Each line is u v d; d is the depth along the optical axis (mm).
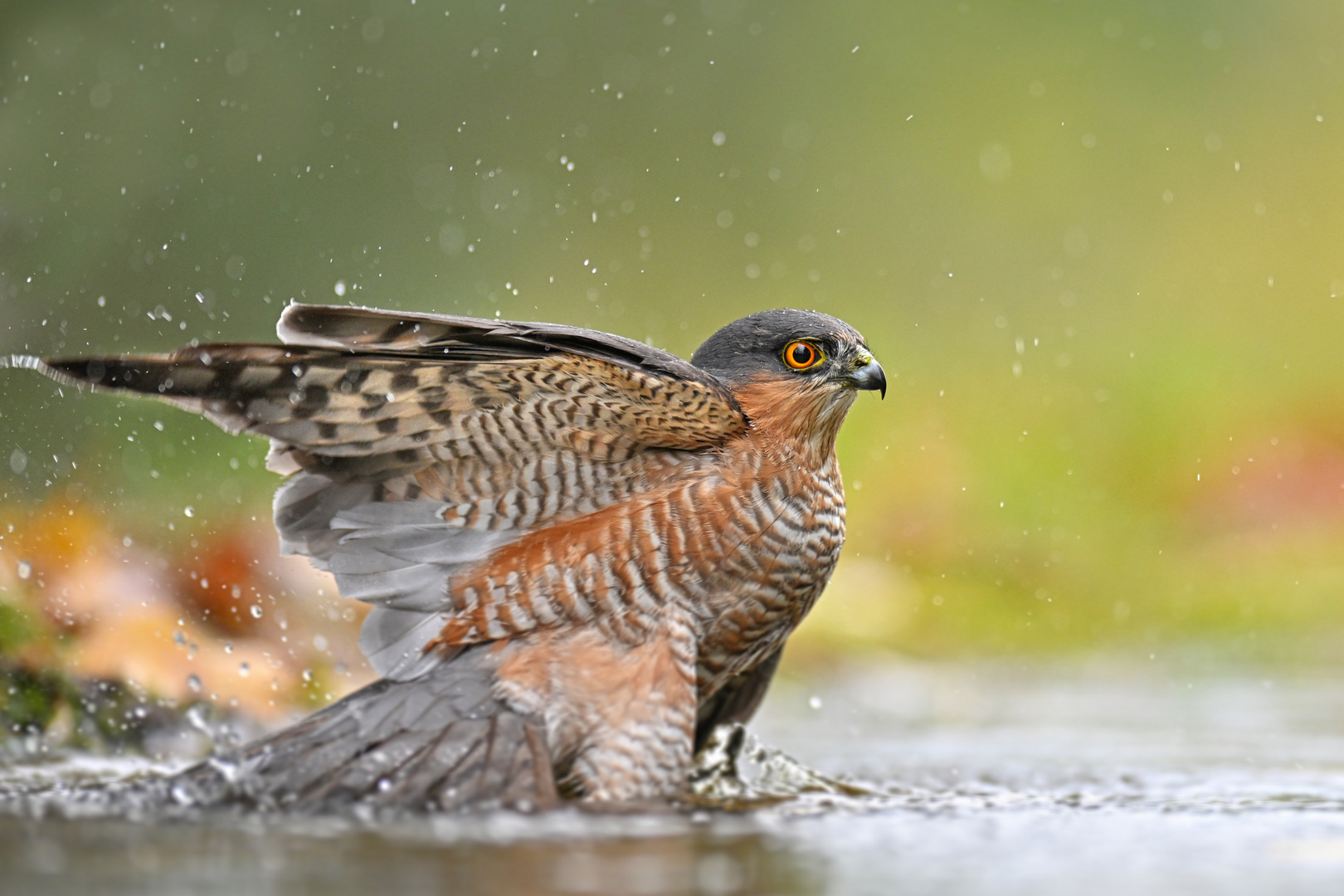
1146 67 24453
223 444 14102
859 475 18250
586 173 20266
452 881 4320
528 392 6180
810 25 23219
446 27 19484
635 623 6402
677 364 6348
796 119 22766
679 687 6395
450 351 5996
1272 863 4699
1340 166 23891
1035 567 16938
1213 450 19281
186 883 4289
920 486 18078
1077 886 4328
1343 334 21312
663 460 6520
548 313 18672
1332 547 17578
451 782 5770
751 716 7445
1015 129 23578
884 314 21828
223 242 17031
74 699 7961
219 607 9789
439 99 19234
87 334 15266
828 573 6949
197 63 17750
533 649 6340
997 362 21172
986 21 23984
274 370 6066
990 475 18516
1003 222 22844
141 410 13484
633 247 20484
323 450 6352
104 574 9008
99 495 11688
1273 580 16781
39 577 8727
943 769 7613
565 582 6367
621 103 21078
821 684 12156
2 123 16375
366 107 18594
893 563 16766
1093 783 7051
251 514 12070
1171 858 4770
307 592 10578
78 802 5613
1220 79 24562
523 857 4691
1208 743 8680
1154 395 20234
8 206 15742
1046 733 9281
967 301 22047
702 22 22344
